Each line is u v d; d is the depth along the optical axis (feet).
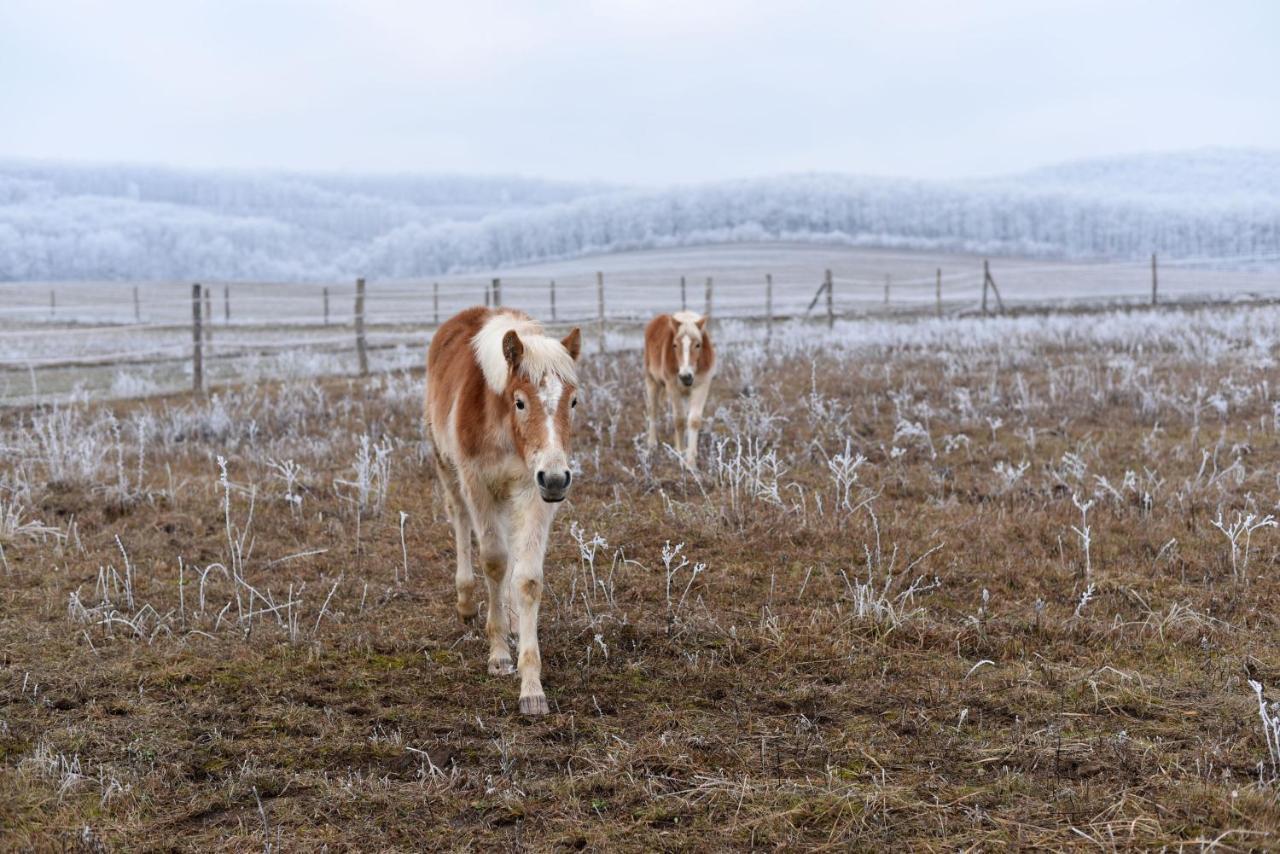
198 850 11.31
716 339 67.10
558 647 17.15
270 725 14.33
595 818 11.92
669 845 11.34
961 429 34.47
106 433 34.17
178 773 12.89
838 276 213.87
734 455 30.45
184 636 17.51
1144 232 435.53
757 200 498.28
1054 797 12.06
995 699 14.88
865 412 37.93
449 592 20.07
